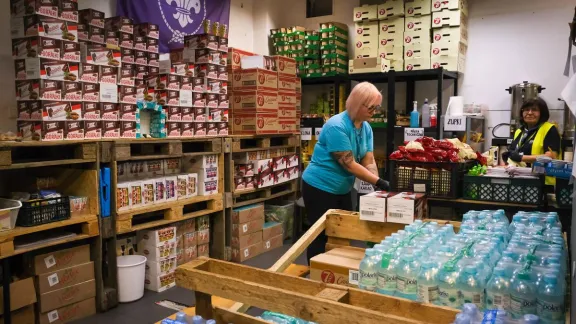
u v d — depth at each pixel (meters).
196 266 1.63
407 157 3.16
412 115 5.20
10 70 3.56
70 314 3.17
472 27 5.50
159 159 3.99
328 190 3.24
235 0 5.97
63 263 3.13
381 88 6.12
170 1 4.91
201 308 1.59
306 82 6.14
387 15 5.39
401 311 1.29
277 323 1.49
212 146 4.29
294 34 5.93
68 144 3.15
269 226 4.98
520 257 1.46
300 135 5.61
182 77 4.09
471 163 3.31
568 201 2.88
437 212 3.59
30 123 3.14
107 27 3.81
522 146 4.29
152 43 4.05
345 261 2.03
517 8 5.25
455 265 1.43
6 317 2.78
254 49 6.34
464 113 5.18
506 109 5.37
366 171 3.10
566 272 1.57
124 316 3.28
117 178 3.55
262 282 1.57
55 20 3.13
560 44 5.07
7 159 2.75
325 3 6.39
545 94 5.18
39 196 3.13
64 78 3.20
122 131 3.62
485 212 2.21
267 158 5.02
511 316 1.28
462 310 1.19
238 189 4.66
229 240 4.58
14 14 3.14
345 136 3.09
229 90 4.86
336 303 1.26
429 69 5.08
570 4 4.99
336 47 5.75
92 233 3.26
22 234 2.86
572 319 1.20
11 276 2.98
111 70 3.51
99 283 3.34
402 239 1.74
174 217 3.87
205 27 5.11
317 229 2.32
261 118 4.76
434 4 5.15
